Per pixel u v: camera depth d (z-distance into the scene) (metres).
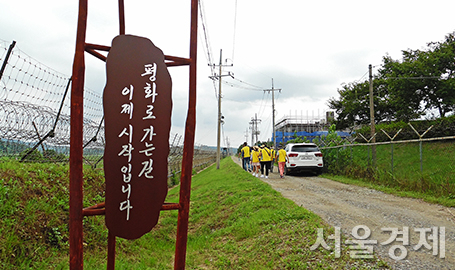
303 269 4.59
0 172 5.46
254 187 11.08
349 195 9.90
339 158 16.19
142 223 3.12
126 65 3.16
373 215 7.05
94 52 3.38
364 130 23.47
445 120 17.00
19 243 4.41
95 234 5.98
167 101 3.26
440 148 15.76
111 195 3.05
